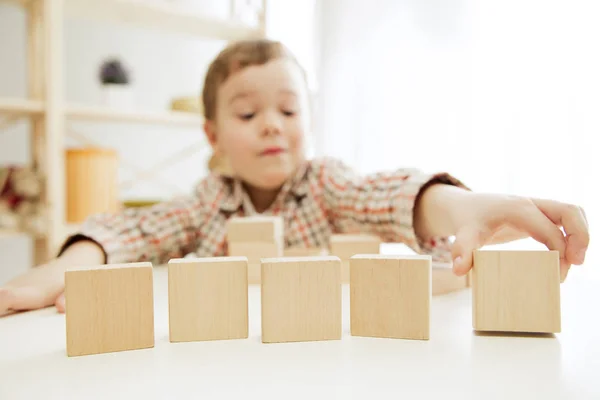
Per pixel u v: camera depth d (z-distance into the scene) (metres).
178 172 1.84
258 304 0.52
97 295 0.37
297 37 1.72
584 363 0.32
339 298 0.40
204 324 0.40
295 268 0.39
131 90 1.50
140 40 1.74
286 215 0.95
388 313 0.40
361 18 1.47
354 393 0.27
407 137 1.35
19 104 1.19
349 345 0.38
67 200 1.35
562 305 0.49
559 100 1.03
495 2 1.14
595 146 0.99
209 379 0.30
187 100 1.57
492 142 1.16
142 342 0.38
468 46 1.20
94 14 1.48
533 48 1.07
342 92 1.53
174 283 0.40
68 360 0.35
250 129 0.89
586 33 0.99
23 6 1.34
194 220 0.93
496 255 0.40
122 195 1.71
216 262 0.40
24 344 0.39
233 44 0.98
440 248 0.70
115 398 0.27
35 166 1.31
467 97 1.20
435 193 0.63
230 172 1.10
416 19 1.32
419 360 0.33
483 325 0.40
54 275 0.57
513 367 0.32
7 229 1.19
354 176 0.92
